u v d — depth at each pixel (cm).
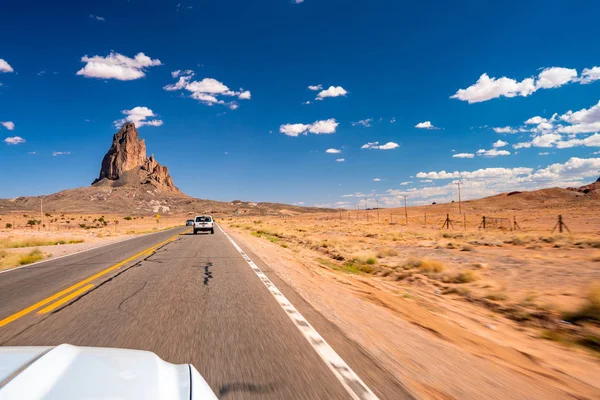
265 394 338
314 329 567
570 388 408
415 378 392
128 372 184
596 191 19175
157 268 1291
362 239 3145
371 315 695
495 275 1334
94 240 3117
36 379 148
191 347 473
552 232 3538
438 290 1094
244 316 643
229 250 1986
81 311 680
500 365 466
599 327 709
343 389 354
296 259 1667
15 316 648
